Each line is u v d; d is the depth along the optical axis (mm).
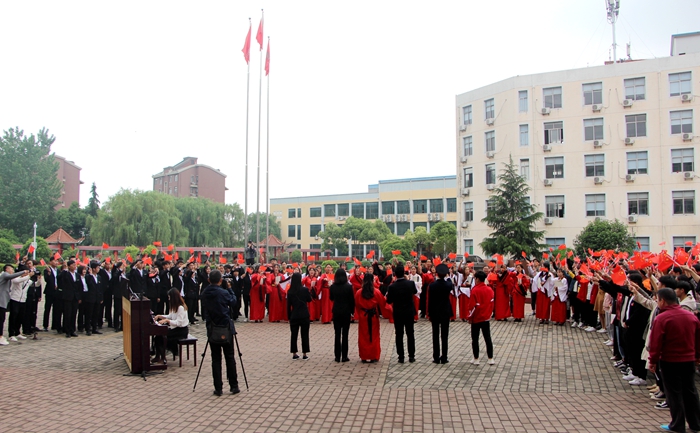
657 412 6965
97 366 9711
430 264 17719
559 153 38812
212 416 6742
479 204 42281
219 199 87938
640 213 36500
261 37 31969
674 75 36062
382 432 6148
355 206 75438
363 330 10211
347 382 8578
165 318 9953
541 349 11617
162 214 46375
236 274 17062
